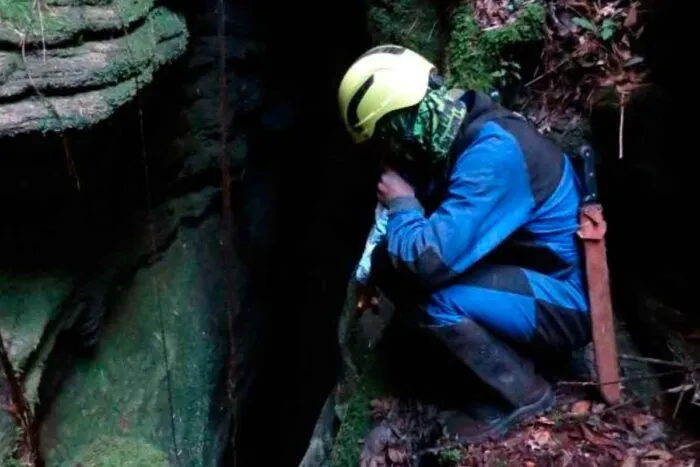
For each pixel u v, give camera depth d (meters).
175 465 5.48
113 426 5.11
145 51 4.82
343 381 4.50
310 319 8.33
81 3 4.32
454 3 4.50
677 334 3.50
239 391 7.14
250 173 7.64
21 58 3.93
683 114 3.74
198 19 6.40
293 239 8.36
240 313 7.23
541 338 3.21
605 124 3.99
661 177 3.77
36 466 2.45
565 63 4.16
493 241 2.97
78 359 5.12
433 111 2.95
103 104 4.26
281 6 7.45
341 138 7.80
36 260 4.59
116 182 5.40
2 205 4.40
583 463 3.11
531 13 4.16
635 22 3.98
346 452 3.91
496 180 2.91
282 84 7.77
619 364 3.58
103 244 5.30
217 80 6.74
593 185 3.16
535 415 3.31
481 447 3.27
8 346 4.14
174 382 5.85
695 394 2.96
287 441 8.68
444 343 3.24
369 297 3.64
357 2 7.33
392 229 3.05
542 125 4.17
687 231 3.73
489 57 4.25
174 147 6.21
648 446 3.15
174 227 6.41
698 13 3.58
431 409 3.63
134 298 5.82
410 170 3.15
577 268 3.21
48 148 4.32
